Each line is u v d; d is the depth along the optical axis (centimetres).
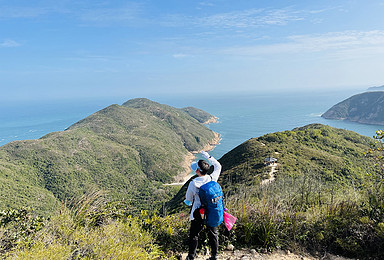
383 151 453
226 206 432
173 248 373
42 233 327
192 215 316
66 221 353
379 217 395
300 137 6153
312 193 499
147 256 304
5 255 279
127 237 337
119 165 13125
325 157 4434
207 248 369
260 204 435
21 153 11831
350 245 362
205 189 309
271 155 4581
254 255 361
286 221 401
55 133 15112
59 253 265
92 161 12788
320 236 381
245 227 396
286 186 521
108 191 443
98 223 384
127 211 434
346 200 457
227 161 5578
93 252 286
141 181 12262
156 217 417
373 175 448
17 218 353
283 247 379
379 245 356
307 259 355
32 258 256
